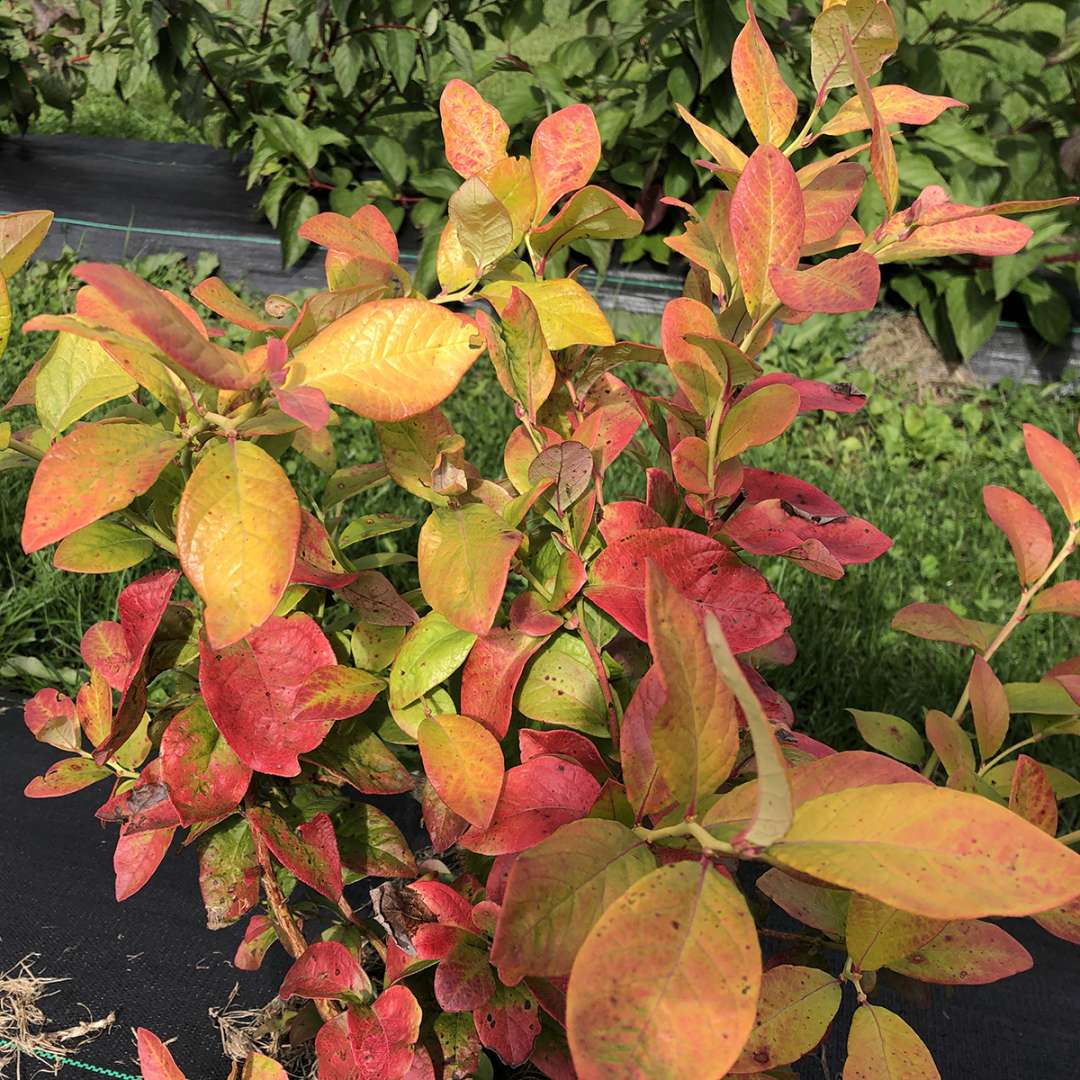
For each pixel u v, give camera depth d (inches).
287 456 55.1
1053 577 54.2
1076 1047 30.3
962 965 15.3
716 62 64.4
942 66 74.2
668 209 72.7
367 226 18.0
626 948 10.4
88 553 16.5
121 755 19.8
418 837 33.9
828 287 13.8
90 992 29.6
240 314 15.9
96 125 110.7
